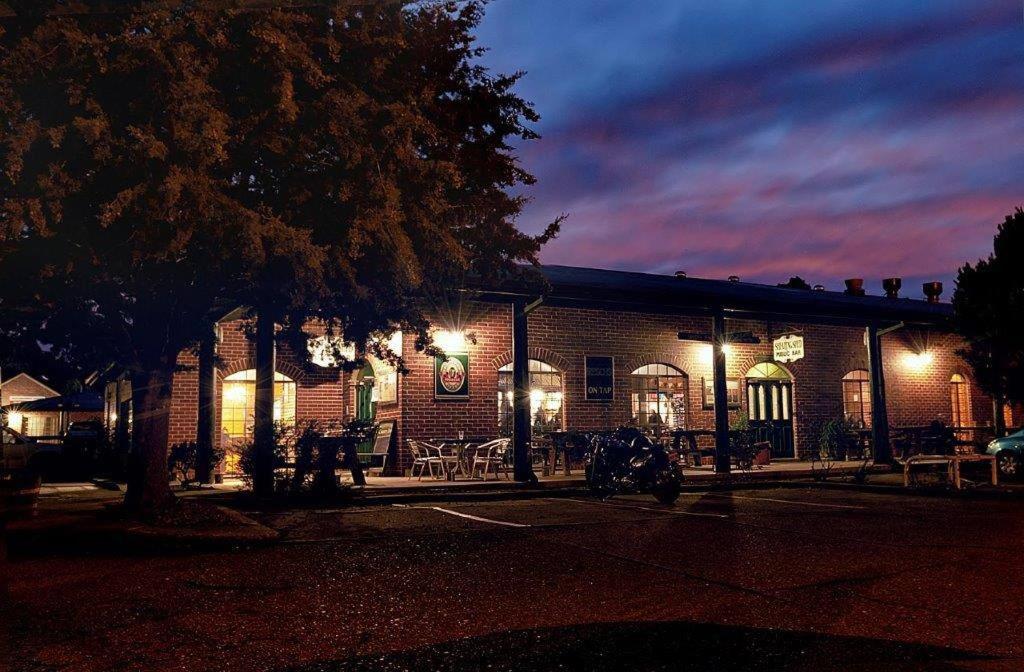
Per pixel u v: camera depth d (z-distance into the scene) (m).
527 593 6.07
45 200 6.50
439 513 11.32
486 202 10.25
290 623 5.25
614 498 13.49
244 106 7.46
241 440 16.31
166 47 6.50
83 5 6.66
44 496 13.02
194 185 6.66
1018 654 4.52
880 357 19.94
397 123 7.68
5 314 8.96
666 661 4.41
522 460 15.20
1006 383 20.98
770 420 21.05
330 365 11.73
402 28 8.40
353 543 8.53
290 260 7.55
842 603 5.70
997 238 20.55
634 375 19.58
